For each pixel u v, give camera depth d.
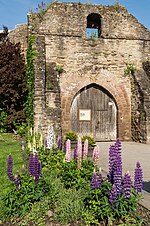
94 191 4.80
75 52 17.25
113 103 17.70
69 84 16.98
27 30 17.89
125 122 17.58
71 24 17.31
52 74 16.08
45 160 7.47
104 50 17.61
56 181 6.04
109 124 17.62
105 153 12.29
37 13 17.39
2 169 7.98
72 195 5.39
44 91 14.77
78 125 17.20
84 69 17.28
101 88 17.59
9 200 5.12
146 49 18.12
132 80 17.64
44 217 4.96
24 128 15.62
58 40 17.05
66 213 4.87
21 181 5.43
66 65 17.08
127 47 17.89
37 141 10.26
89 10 17.61
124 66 17.78
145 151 13.16
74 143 11.43
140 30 18.11
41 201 5.23
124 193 4.64
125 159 10.88
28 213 5.03
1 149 11.26
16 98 16.30
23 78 16.34
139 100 16.83
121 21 17.94
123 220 4.67
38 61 15.54
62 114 16.73
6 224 4.84
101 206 4.66
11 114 16.31
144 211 5.07
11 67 16.11
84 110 17.33
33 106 14.63
